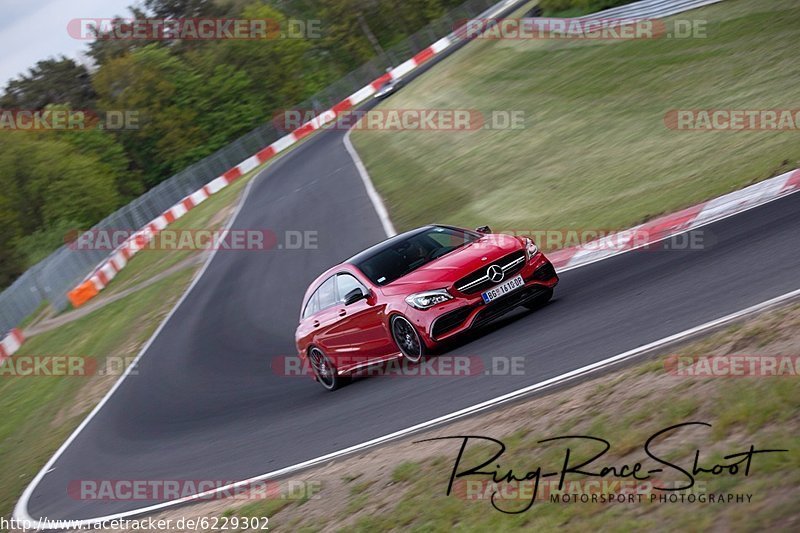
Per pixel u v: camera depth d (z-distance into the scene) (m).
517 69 137.38
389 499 22.61
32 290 145.62
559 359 28.77
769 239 34.16
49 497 45.50
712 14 104.25
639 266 39.34
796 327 21.62
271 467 32.59
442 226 41.06
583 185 69.25
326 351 41.75
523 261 36.50
